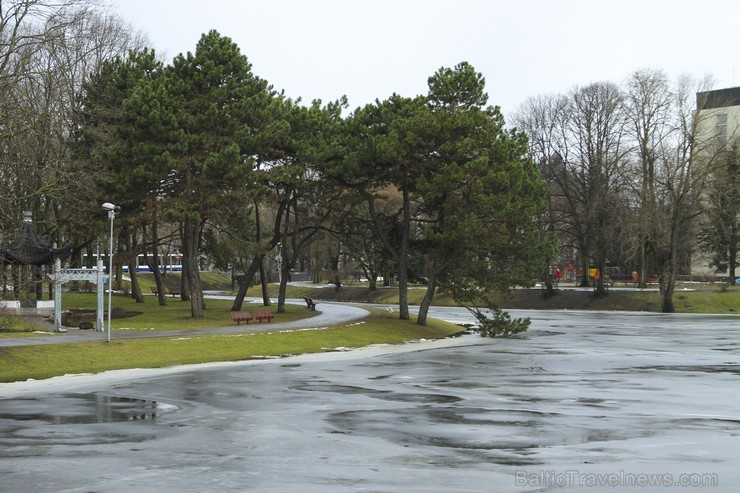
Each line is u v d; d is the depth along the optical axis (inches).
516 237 2069.4
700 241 3698.3
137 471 536.4
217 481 507.8
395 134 2071.9
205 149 2113.7
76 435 679.7
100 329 1732.3
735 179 3036.4
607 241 3563.0
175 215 1996.8
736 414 792.9
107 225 2044.8
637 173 3132.4
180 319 2191.2
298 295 4724.4
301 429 708.0
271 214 4498.0
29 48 1584.6
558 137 3631.9
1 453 599.2
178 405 870.4
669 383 1085.1
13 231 1861.5
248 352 1581.0
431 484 498.9
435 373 1234.0
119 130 2052.2
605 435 671.8
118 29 2564.0
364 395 957.2
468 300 2149.4
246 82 2187.5
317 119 2370.8
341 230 2524.6
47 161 1804.9
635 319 2871.6
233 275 5310.0
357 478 515.2
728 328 2394.2
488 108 2317.9
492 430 699.4
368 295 4296.3
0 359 1253.7
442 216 2208.4
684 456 582.2
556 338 2059.5
